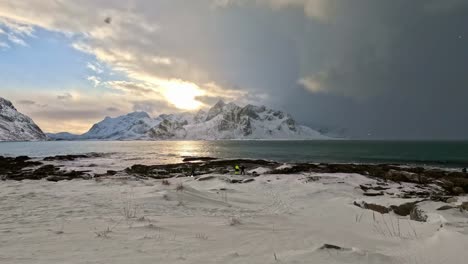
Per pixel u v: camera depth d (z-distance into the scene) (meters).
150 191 12.74
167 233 6.03
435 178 25.44
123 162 49.72
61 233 5.75
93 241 5.14
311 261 4.41
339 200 13.78
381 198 12.86
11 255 4.24
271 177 23.53
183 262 4.16
